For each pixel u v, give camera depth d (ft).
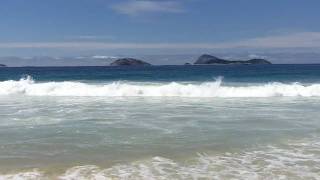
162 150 30.48
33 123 43.88
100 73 199.21
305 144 32.65
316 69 238.48
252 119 46.52
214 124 42.88
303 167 25.44
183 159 27.63
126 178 23.00
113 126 41.63
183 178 23.03
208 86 80.69
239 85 92.43
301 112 52.80
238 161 27.09
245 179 22.82
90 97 75.56
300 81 114.32
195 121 44.98
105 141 33.91
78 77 153.17
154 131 38.63
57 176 23.38
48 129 39.96
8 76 171.83
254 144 32.63
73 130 39.32
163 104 63.10
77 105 61.93
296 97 74.49
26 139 34.91
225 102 66.23
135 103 64.75
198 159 27.66
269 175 23.63
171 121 45.01
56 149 30.96
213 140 34.27
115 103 64.75
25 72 226.79
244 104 63.10
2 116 49.47
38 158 28.02
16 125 42.55
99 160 27.43
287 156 28.53
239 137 35.60
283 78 131.13
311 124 42.80
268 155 28.86
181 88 78.95
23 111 54.44
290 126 41.55
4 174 23.79
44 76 166.61
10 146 32.07
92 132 38.19
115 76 160.04
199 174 23.89
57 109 56.70
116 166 25.73
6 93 83.30
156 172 24.32
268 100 69.41
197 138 35.14
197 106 60.34
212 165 26.03
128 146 31.96
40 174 23.81
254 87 80.12
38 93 82.84
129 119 46.62
